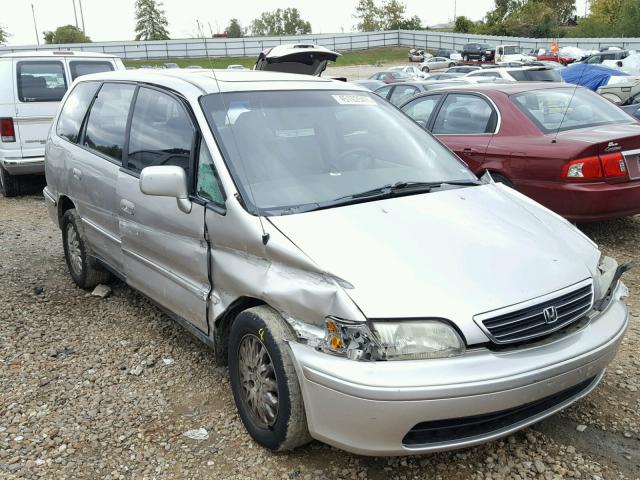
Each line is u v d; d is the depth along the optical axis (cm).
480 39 5759
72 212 527
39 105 928
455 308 262
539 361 266
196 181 357
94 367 407
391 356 257
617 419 335
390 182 365
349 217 313
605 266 332
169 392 374
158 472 301
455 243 299
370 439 258
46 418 349
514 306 270
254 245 308
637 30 5981
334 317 266
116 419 347
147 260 409
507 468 297
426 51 6088
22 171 930
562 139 610
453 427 262
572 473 292
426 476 292
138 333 456
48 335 456
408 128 428
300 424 286
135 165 420
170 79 413
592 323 297
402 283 270
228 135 354
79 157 502
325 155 368
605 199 583
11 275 588
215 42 5088
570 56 3972
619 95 1530
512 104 671
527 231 325
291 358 283
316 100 402
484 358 259
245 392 321
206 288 349
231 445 319
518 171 636
